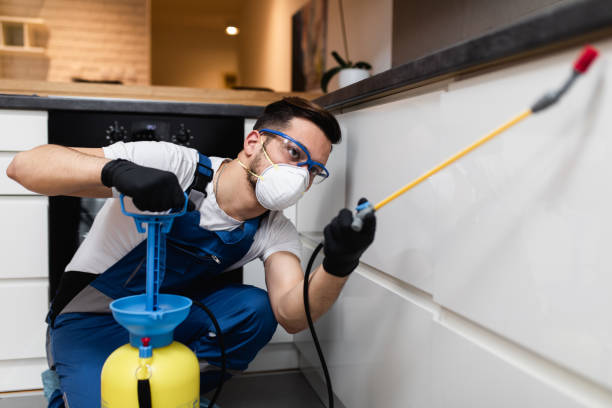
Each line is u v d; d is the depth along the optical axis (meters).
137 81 5.61
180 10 7.31
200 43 8.19
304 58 3.61
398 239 0.87
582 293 0.47
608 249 0.44
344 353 1.13
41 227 1.38
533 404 0.54
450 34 1.64
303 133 0.92
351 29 2.59
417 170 0.79
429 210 0.76
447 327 0.71
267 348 1.62
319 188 1.27
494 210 0.60
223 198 0.99
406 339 0.83
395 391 0.87
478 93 0.63
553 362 0.53
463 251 0.67
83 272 1.06
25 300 1.38
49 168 0.83
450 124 0.69
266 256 1.12
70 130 1.36
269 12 5.25
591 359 0.46
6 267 1.36
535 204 0.53
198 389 0.79
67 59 5.45
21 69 5.34
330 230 0.71
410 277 0.82
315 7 3.29
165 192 0.70
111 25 5.51
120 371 0.73
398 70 0.79
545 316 0.52
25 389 1.43
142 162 0.94
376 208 0.65
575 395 0.50
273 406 1.34
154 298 0.74
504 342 0.61
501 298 0.59
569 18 0.45
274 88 5.04
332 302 0.89
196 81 8.23
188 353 0.78
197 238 1.00
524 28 0.50
